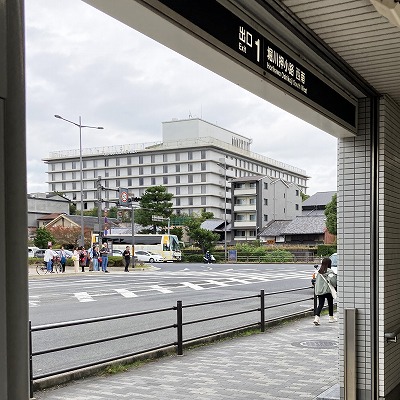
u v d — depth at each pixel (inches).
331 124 197.0
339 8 137.3
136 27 103.0
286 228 2746.1
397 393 229.6
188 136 4549.7
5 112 46.6
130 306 631.2
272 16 134.3
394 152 232.1
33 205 3508.9
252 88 147.3
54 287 933.2
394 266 228.7
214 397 238.4
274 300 685.3
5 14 46.5
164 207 2760.8
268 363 307.4
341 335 224.4
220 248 2642.7
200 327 466.9
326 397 233.0
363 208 219.3
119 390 248.5
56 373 250.2
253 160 4643.2
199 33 109.0
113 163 4512.8
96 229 1823.3
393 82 202.1
